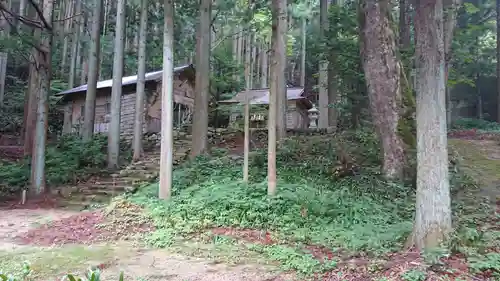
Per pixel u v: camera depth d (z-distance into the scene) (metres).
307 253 5.58
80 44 27.50
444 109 5.29
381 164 9.91
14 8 24.08
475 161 11.49
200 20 13.36
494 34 24.70
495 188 8.93
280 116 13.63
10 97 26.83
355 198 8.03
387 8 9.88
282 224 6.95
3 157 16.67
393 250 5.33
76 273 4.84
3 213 9.38
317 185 8.85
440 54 5.31
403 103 9.78
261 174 10.12
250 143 15.09
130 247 6.25
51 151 14.91
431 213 5.07
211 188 9.02
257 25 19.38
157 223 7.45
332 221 7.02
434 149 5.17
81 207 9.94
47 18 12.16
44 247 6.24
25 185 12.45
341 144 12.02
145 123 18.20
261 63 30.81
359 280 4.38
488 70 25.70
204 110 12.85
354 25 13.21
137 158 13.52
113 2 26.72
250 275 4.86
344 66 13.78
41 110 11.88
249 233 6.77
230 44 28.88
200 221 7.29
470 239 5.04
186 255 5.78
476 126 23.45
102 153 14.81
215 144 15.94
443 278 4.07
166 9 9.55
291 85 28.95
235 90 22.34
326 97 18.50
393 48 9.80
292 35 31.36
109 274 4.88
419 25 5.46
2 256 5.61
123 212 8.31
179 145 15.14
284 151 11.79
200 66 13.05
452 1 9.99
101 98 19.92
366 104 14.62
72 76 25.92
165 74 9.40
